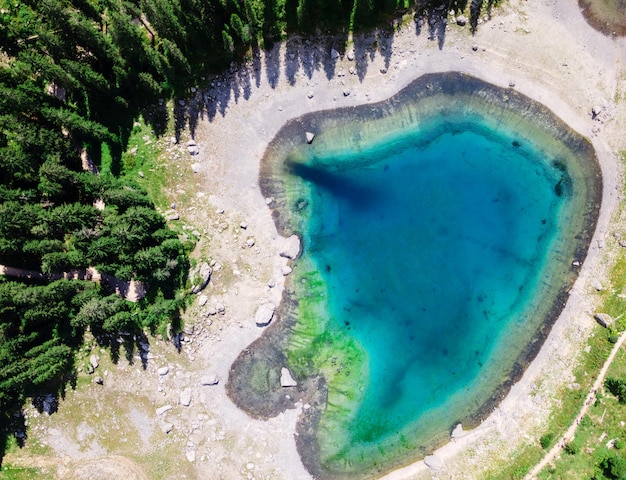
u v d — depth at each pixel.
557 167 35.78
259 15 34.50
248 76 35.69
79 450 35.16
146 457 35.16
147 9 29.52
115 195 31.45
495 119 35.97
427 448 35.59
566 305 35.50
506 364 35.69
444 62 35.72
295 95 35.84
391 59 35.62
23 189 32.81
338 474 35.53
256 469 35.28
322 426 35.75
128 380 35.22
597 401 33.97
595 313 34.97
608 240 35.34
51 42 29.77
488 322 35.97
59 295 31.84
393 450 35.66
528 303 35.81
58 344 34.12
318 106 35.97
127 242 31.38
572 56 35.38
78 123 31.42
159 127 35.53
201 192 35.75
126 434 35.19
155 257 31.69
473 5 35.16
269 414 35.66
